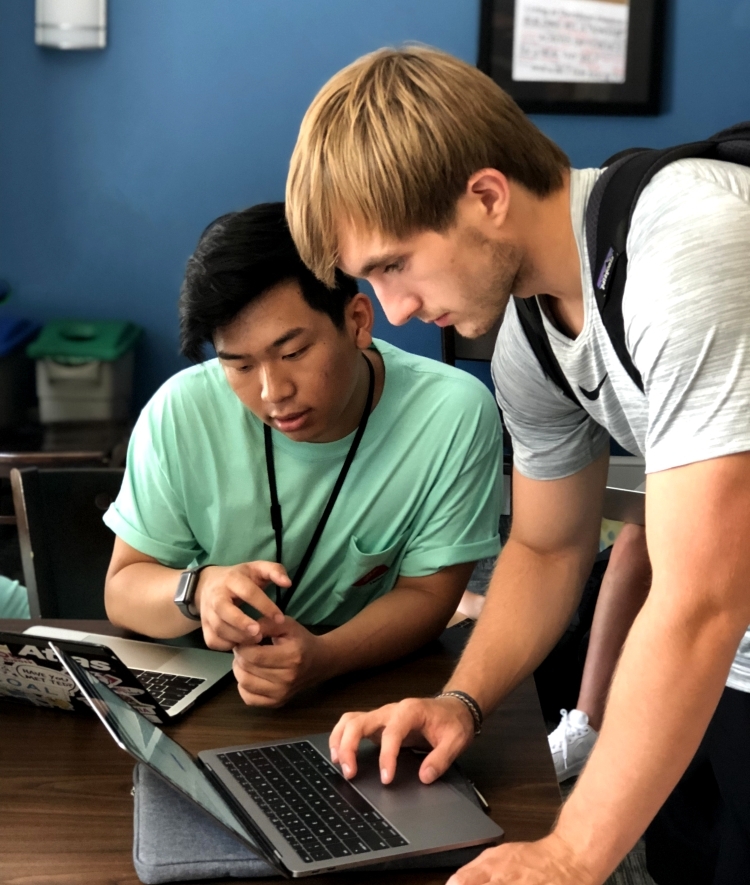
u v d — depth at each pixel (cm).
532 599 142
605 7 350
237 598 133
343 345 142
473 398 162
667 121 358
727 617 97
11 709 136
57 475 179
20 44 361
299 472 159
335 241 110
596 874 99
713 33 352
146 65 361
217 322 136
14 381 350
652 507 100
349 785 116
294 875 101
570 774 240
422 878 103
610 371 112
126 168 369
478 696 129
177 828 108
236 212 138
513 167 108
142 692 125
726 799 147
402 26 356
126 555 163
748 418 94
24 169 369
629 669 100
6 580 206
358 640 144
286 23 357
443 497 160
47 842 108
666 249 98
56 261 375
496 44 353
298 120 364
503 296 113
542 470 142
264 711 134
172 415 159
